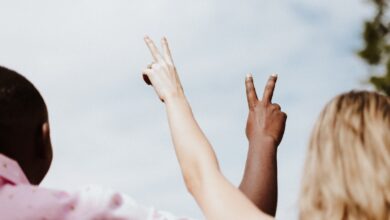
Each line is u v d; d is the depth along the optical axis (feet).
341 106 4.65
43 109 5.20
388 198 4.17
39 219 4.70
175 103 5.01
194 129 4.75
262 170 5.41
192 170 4.49
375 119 4.48
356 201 4.20
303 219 4.43
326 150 4.47
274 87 5.90
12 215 4.72
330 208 4.28
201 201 4.34
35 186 4.88
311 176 4.49
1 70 5.16
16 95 5.05
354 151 4.36
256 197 5.24
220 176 4.38
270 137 5.64
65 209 4.70
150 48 5.51
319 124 4.67
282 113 5.80
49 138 5.19
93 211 4.67
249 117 5.81
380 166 4.27
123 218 4.67
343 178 4.30
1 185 4.83
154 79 5.28
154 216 4.70
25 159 5.05
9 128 4.98
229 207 4.17
